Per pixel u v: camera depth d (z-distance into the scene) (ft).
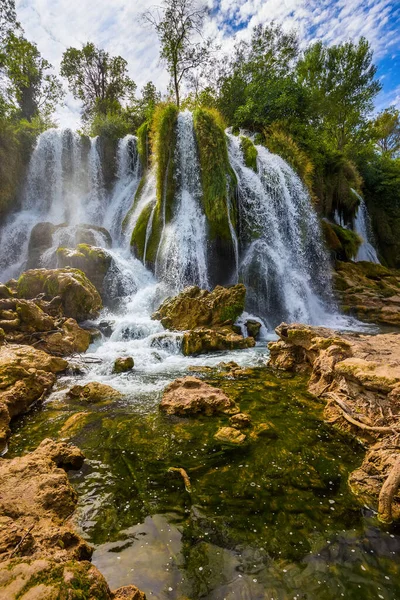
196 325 32.48
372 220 94.63
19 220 57.72
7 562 5.87
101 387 18.56
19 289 33.06
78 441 13.34
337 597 6.75
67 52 89.35
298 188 57.77
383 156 105.70
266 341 33.88
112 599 6.08
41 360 20.84
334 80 88.02
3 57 59.93
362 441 12.78
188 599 6.64
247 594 6.77
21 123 67.21
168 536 8.32
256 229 48.67
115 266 42.19
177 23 64.69
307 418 15.11
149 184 57.00
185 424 14.78
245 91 73.10
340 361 16.97
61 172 62.80
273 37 77.92
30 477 9.62
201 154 45.70
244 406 16.66
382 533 8.41
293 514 9.09
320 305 52.06
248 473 11.02
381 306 48.85
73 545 7.52
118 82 97.40
